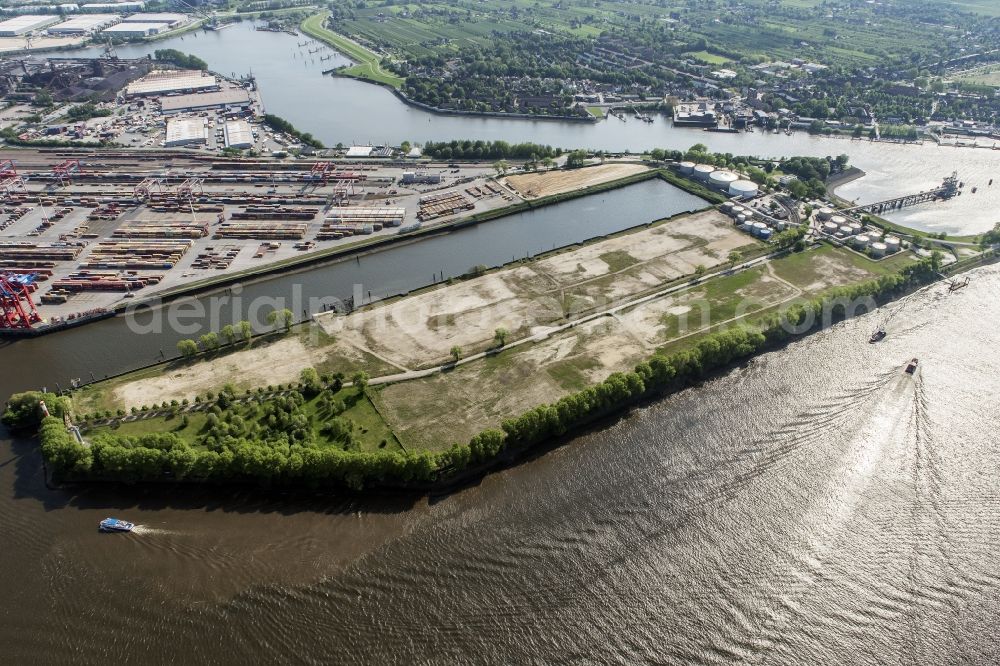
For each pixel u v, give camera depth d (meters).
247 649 160.00
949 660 156.88
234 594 171.25
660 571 175.88
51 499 197.25
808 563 177.38
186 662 157.88
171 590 172.62
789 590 171.12
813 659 157.25
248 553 181.25
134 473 199.25
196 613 167.50
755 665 156.25
